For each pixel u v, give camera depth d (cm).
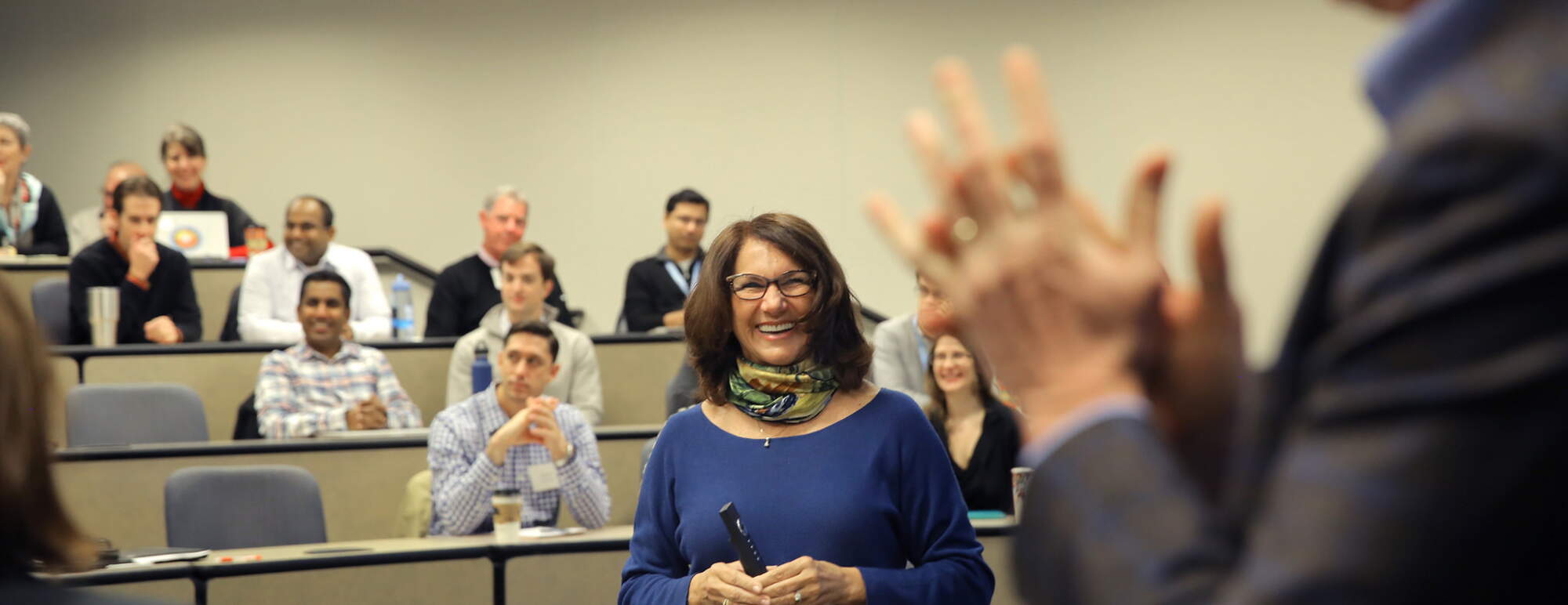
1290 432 47
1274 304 572
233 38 741
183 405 404
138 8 751
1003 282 50
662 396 486
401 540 335
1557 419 39
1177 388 54
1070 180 50
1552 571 40
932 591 182
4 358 67
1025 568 52
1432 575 40
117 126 750
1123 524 48
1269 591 42
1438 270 41
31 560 68
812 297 195
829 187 664
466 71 718
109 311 461
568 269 702
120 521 369
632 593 194
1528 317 39
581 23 706
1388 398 41
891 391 201
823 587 178
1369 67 48
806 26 670
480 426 351
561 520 393
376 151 724
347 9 730
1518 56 42
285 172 732
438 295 521
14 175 589
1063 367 50
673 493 200
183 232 568
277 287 513
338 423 416
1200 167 591
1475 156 40
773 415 194
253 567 295
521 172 709
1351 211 45
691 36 690
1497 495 39
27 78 761
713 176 685
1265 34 579
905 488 192
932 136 50
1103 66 611
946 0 643
